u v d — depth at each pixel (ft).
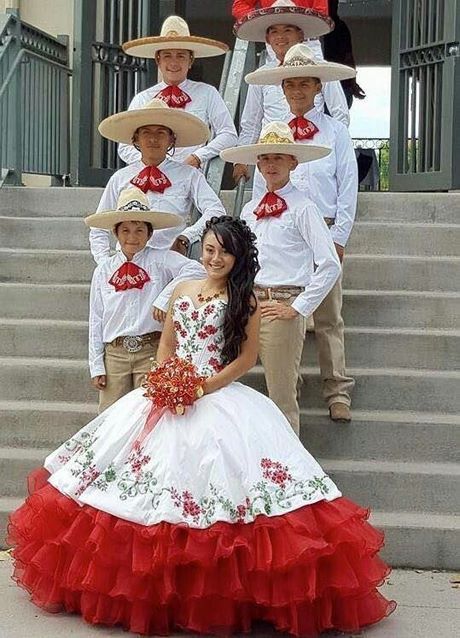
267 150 15.47
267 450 13.17
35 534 13.58
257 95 19.39
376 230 22.48
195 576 12.66
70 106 29.37
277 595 12.57
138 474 13.06
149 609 12.91
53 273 22.07
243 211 16.88
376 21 49.34
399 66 28.94
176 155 19.27
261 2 21.43
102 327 15.84
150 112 16.39
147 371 15.57
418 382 18.47
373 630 13.32
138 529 12.67
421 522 16.20
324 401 18.31
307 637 12.84
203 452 12.98
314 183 17.57
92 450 13.46
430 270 21.38
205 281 14.52
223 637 12.94
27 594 14.48
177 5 40.68
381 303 20.33
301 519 12.66
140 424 13.48
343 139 17.83
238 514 12.67
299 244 15.87
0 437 18.20
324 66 17.08
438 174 27.58
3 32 25.52
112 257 16.15
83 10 28.96
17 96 25.38
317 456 17.69
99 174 29.68
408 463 17.49
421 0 28.35
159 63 19.07
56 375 18.93
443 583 15.28
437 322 20.25
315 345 19.11
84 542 13.02
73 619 13.53
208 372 13.89
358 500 16.84
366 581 13.00
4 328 20.02
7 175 25.36
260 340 15.66
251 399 13.76
